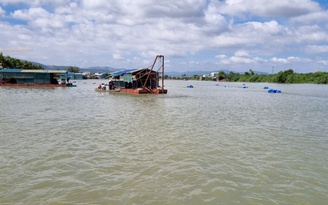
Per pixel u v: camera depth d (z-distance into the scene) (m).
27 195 8.77
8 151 13.16
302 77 145.25
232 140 16.00
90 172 10.69
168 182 9.83
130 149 13.77
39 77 76.06
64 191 9.07
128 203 8.30
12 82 74.62
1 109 28.08
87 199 8.55
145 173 10.63
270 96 54.72
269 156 13.04
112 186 9.46
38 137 16.02
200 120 23.05
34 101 37.28
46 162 11.74
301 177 10.53
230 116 25.83
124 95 51.56
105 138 16.00
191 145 14.67
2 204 8.19
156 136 16.62
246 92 68.62
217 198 8.72
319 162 12.30
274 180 10.20
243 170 11.14
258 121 23.06
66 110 28.47
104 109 29.84
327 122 23.00
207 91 71.88
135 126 19.83
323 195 9.07
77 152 13.19
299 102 41.75
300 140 16.30
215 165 11.64
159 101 40.44
